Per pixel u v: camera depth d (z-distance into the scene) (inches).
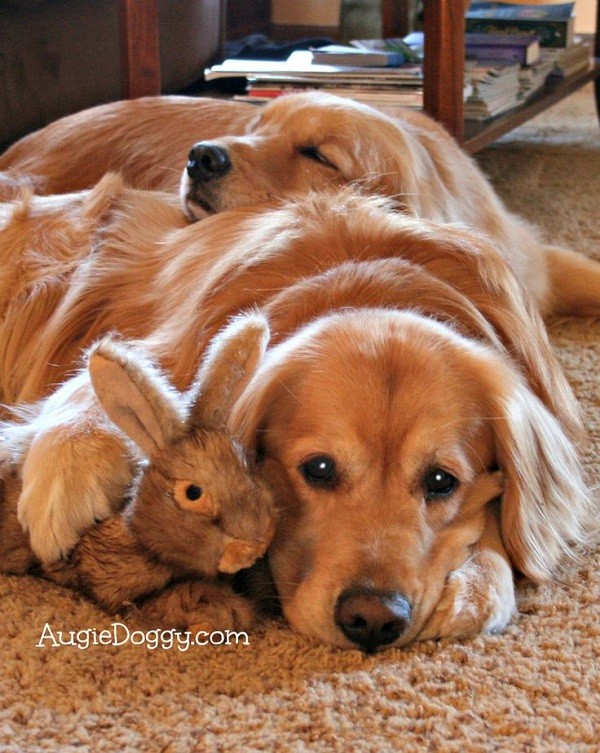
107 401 36.6
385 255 45.9
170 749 34.8
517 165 98.4
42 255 52.6
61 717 35.7
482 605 39.3
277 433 40.7
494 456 41.9
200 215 53.9
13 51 78.2
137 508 37.4
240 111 62.6
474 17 102.3
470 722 35.9
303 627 38.8
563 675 37.6
